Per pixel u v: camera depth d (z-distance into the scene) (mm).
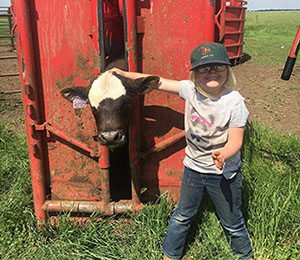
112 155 3893
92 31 2527
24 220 3021
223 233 2691
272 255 2633
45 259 2617
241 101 2082
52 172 3010
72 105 2807
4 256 2695
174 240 2531
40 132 2865
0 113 6332
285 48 14906
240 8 10398
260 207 2854
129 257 2572
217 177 2279
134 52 2572
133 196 2949
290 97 6961
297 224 2781
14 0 2529
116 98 2271
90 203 2980
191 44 2654
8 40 15875
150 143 2906
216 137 2184
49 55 2705
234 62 10820
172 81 2371
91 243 2775
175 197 3070
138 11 2576
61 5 2596
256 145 4289
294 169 3695
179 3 2570
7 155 4215
